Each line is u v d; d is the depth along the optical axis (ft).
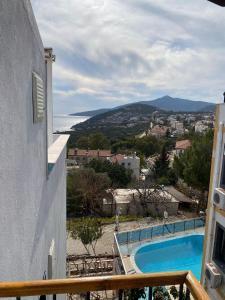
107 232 98.27
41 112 12.98
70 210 121.08
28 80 10.07
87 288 6.16
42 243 13.99
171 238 65.36
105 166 154.10
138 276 6.35
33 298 11.18
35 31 11.48
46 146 15.30
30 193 10.62
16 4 8.11
